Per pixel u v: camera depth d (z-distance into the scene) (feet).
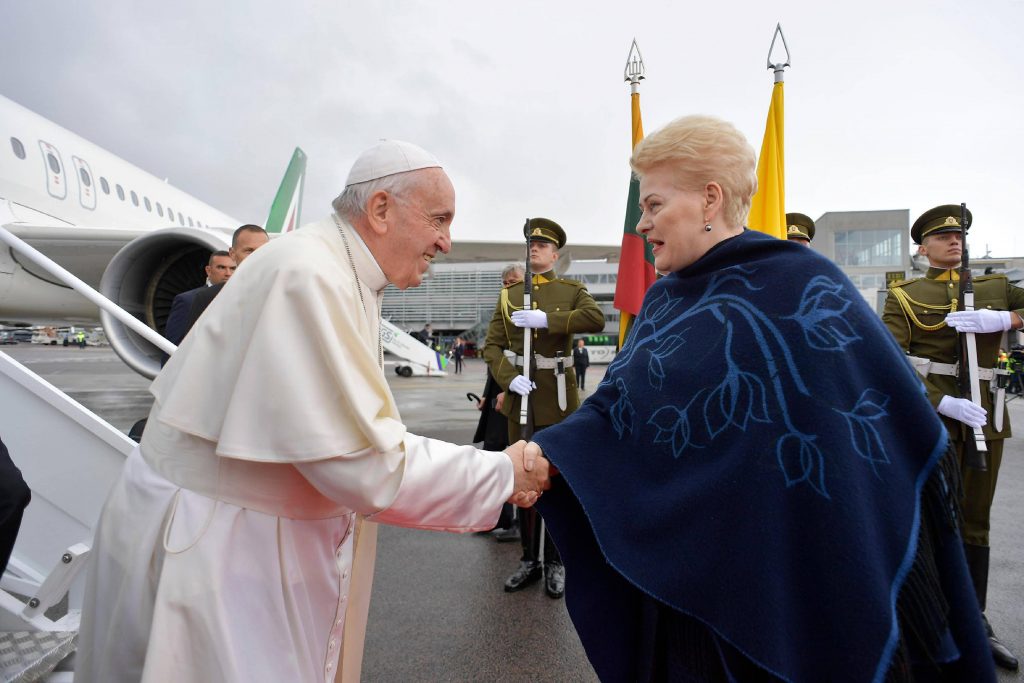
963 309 7.93
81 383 39.83
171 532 3.23
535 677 6.81
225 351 3.33
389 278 4.01
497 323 10.68
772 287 3.49
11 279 20.30
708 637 3.43
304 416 3.02
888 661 2.85
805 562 3.11
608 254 46.80
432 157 3.95
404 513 3.33
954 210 8.77
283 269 3.22
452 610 8.55
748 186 3.95
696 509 3.33
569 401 9.83
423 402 36.14
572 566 4.06
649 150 3.95
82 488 6.39
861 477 3.06
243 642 3.15
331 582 3.67
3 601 5.65
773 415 3.24
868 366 3.26
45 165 24.56
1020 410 33.71
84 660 3.52
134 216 31.42
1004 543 11.35
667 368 3.67
